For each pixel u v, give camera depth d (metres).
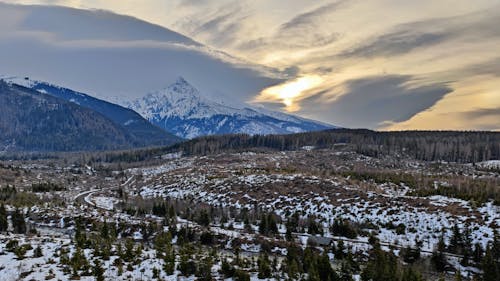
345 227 73.88
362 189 106.44
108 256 44.75
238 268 43.09
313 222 77.69
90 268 40.56
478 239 63.72
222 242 69.25
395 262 53.91
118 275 39.16
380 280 44.12
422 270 56.47
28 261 41.75
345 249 64.19
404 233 71.88
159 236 56.72
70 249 47.22
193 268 41.38
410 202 85.12
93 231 74.81
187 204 110.81
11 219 75.94
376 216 80.56
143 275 39.75
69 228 77.44
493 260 53.91
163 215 98.25
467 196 84.69
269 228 77.75
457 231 65.12
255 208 98.81
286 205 97.06
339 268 54.72
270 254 64.31
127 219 82.12
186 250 48.97
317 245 67.06
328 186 107.06
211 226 84.69
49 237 61.22
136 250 48.81
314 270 42.03
